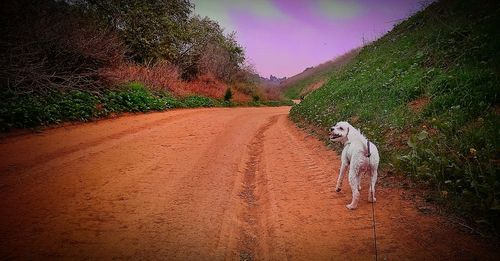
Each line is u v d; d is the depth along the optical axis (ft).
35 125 28.30
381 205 16.53
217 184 20.06
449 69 31.04
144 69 65.05
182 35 83.92
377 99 36.04
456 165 17.43
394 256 11.75
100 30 52.95
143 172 20.79
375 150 16.12
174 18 83.30
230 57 127.85
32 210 14.15
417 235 13.15
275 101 137.28
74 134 28.71
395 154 22.62
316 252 12.44
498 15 34.86
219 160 25.88
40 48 38.14
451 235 12.92
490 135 18.69
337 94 48.60
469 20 39.22
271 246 13.25
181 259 11.59
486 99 22.75
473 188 15.74
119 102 42.75
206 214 15.52
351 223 14.73
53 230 12.59
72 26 44.29
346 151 17.90
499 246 11.91
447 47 36.29
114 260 11.02
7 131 25.73
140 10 71.72
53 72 39.11
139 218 14.38
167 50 78.38
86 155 23.13
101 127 32.94
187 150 27.96
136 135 31.60
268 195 19.04
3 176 17.61
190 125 41.63
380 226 14.21
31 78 34.01
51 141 25.58
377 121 30.55
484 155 17.22
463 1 46.34
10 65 32.65
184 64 89.56
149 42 74.23
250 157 29.30
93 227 13.15
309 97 67.05
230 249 12.86
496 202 13.32
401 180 19.40
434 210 15.19
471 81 25.72
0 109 26.91
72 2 56.34
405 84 33.71
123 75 54.80
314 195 18.67
